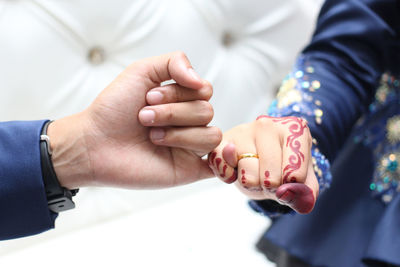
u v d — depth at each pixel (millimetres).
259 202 613
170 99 572
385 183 673
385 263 632
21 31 747
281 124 580
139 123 586
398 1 667
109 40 815
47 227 586
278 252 764
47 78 775
